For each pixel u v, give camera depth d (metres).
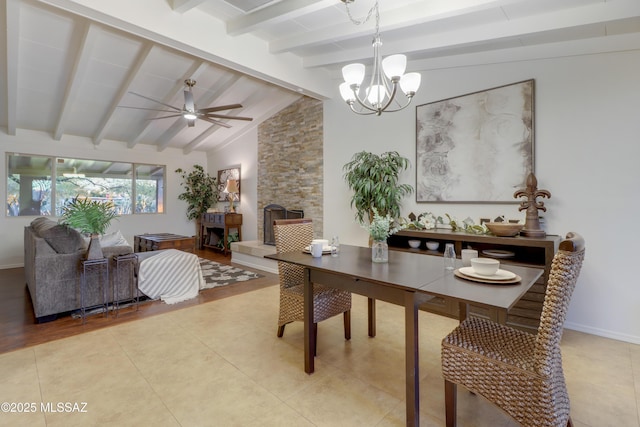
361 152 4.04
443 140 3.57
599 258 2.69
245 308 3.42
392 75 2.04
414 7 2.73
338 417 1.71
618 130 2.59
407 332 1.59
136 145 6.96
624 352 2.40
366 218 4.33
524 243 2.67
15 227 5.61
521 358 1.39
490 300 1.34
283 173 5.73
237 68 3.58
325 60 4.02
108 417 1.70
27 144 5.69
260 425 1.65
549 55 2.88
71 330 2.84
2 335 2.73
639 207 2.51
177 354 2.39
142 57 3.91
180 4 2.83
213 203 7.74
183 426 1.64
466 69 3.39
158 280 3.68
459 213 3.49
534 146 2.98
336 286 1.99
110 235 3.94
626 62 2.55
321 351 2.45
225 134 6.85
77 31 3.44
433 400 1.86
